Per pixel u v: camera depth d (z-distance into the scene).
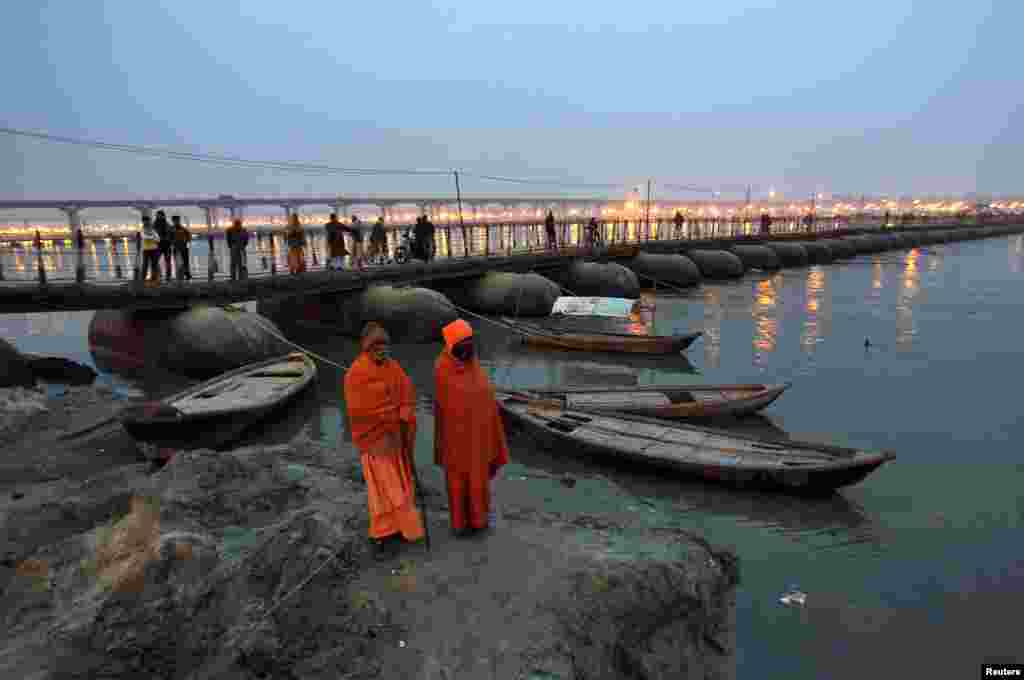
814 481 8.59
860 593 6.77
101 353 17.75
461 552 4.72
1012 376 16.05
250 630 3.70
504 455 5.08
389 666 3.59
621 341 18.77
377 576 4.35
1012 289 34.19
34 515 5.71
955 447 11.20
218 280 17.19
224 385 12.90
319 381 15.98
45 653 3.59
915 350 19.27
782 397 14.34
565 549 4.91
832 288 35.16
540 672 3.60
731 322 24.50
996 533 8.09
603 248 33.47
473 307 26.14
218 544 4.72
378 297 20.62
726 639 5.30
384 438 4.60
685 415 11.95
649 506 8.59
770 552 7.58
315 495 5.82
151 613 3.80
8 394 11.28
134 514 4.92
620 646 4.20
